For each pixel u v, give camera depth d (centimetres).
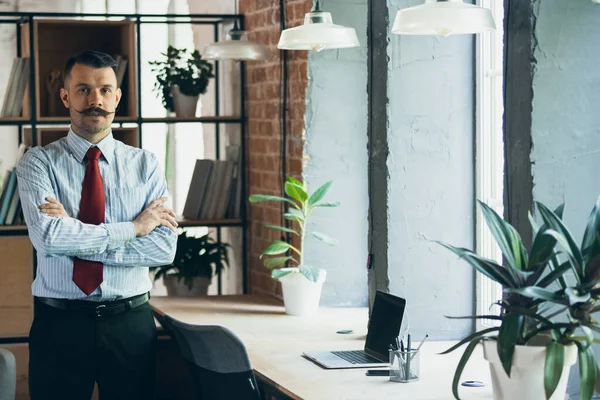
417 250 447
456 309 451
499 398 288
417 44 443
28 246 580
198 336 368
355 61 548
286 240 568
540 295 267
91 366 408
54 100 619
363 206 555
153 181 432
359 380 362
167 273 632
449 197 449
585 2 341
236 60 587
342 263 555
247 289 646
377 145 454
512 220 356
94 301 407
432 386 351
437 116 446
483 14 334
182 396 592
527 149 344
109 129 426
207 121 632
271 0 584
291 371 380
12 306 580
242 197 639
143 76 690
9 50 672
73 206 416
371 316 416
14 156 676
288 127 565
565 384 283
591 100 344
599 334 341
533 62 340
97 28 638
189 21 632
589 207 346
